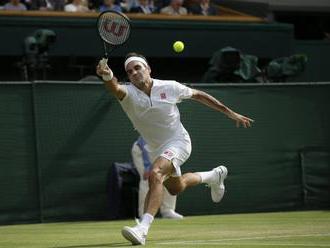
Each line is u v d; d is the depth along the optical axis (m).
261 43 32.75
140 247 14.21
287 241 15.26
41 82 23.31
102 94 24.05
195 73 33.09
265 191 25.52
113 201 23.83
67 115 23.62
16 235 18.55
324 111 26.22
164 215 23.44
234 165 25.22
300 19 39.66
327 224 20.03
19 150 22.97
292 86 25.94
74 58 29.91
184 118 24.67
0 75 30.19
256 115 25.47
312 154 26.05
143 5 32.81
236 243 14.90
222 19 32.59
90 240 16.64
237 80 28.80
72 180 23.58
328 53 34.91
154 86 15.72
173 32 31.25
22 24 29.06
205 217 23.67
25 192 22.97
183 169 24.56
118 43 15.67
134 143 23.78
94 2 32.69
